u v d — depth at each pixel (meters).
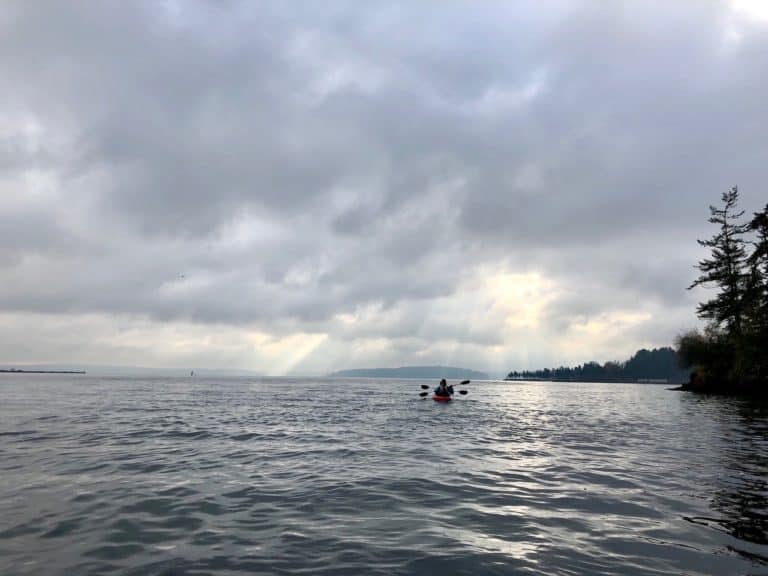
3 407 24.38
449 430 16.70
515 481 8.64
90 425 16.75
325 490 7.93
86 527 5.98
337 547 5.36
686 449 12.49
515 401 36.72
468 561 4.96
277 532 5.86
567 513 6.69
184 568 4.76
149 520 6.29
